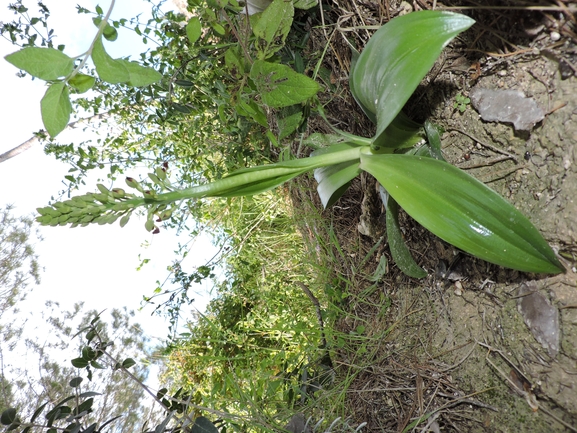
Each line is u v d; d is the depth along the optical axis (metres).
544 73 0.37
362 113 0.61
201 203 0.95
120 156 0.86
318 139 0.60
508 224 0.36
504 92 0.40
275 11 0.44
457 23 0.35
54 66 0.29
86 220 0.34
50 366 1.15
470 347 0.46
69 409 0.54
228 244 1.02
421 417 0.49
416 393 0.52
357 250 0.71
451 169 0.38
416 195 0.40
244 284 0.99
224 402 0.68
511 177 0.40
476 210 0.37
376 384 0.59
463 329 0.47
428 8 0.45
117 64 0.31
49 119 0.30
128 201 0.35
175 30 0.71
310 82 0.44
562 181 0.36
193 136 0.86
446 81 0.45
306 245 0.89
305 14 0.63
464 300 0.47
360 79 0.44
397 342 0.57
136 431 1.05
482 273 0.44
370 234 0.66
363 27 0.52
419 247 0.54
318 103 0.57
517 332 0.40
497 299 0.43
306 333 0.77
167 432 0.62
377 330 0.63
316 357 0.71
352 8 0.55
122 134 0.87
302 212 0.86
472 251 0.38
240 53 0.55
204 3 0.58
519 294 0.40
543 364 0.38
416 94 0.48
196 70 0.73
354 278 0.70
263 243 0.98
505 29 0.39
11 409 0.50
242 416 0.59
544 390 0.38
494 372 0.43
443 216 0.38
